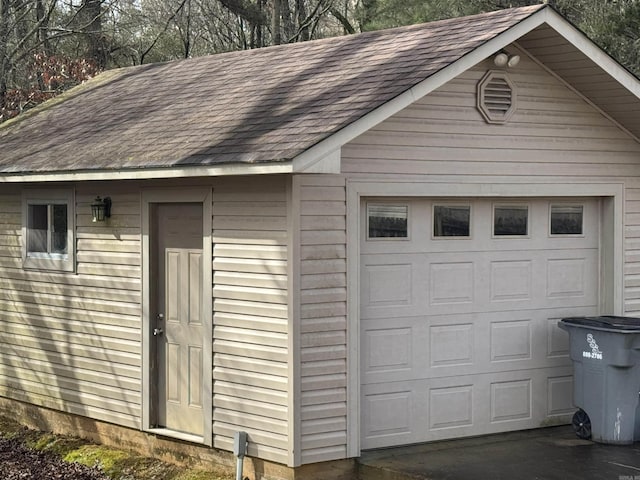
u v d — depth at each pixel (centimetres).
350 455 963
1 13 2266
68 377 1213
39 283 1250
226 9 3078
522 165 1075
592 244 1155
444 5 2423
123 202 1127
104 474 1084
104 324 1158
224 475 1010
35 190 1251
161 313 1096
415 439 1029
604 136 1138
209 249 1016
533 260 1111
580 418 1073
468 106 1038
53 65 2191
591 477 917
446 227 1052
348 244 961
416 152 1003
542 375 1115
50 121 1366
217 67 1300
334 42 1187
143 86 1362
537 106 1086
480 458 981
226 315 1000
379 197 995
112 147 1113
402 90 905
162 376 1098
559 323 1089
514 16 1002
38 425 1273
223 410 1005
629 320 1084
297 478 935
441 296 1047
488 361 1078
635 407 1042
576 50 1029
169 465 1076
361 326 997
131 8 2906
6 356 1311
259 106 1039
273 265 950
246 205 977
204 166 928
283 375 942
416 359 1030
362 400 998
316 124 905
